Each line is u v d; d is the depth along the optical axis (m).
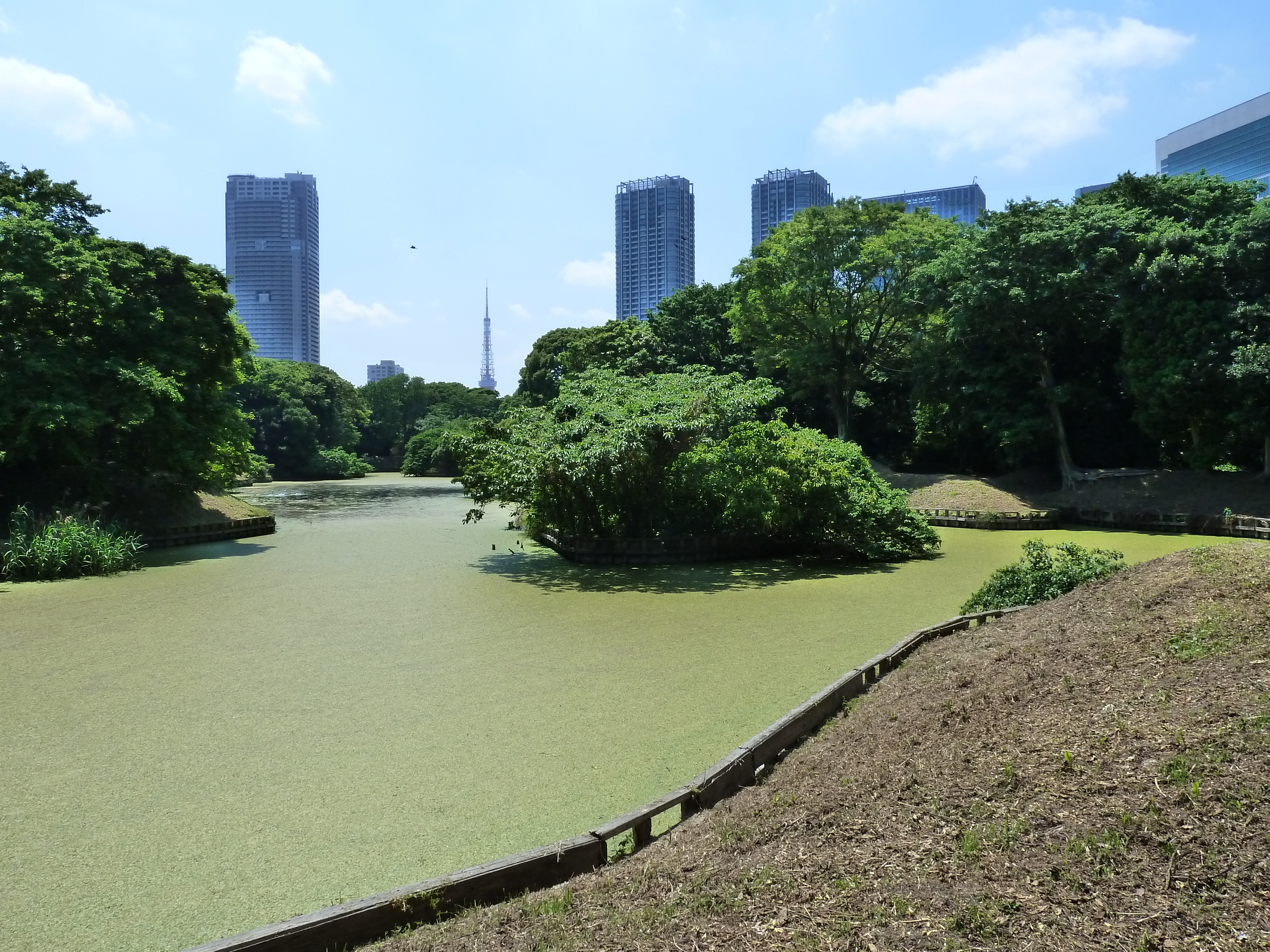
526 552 17.78
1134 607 5.56
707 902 3.21
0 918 3.91
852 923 2.93
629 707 6.95
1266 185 26.91
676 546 15.70
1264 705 3.81
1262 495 20.52
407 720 6.70
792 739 5.46
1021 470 28.23
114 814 5.03
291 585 13.61
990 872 3.12
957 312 26.17
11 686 7.74
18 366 16.78
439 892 3.49
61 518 16.41
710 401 16.12
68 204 20.73
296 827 4.84
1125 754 3.70
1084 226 23.97
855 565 15.23
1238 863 2.96
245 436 23.55
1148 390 22.31
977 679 5.25
